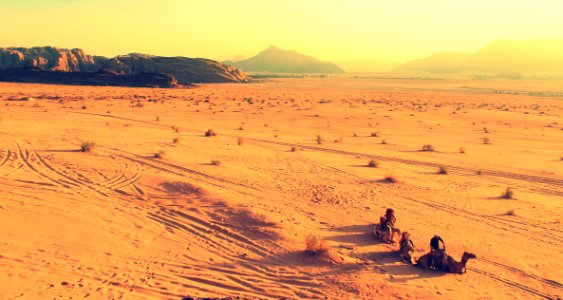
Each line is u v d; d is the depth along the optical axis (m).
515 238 13.05
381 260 11.11
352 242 12.20
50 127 31.56
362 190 17.80
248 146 27.86
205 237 12.07
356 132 40.41
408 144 33.62
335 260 10.81
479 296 9.42
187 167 20.06
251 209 14.01
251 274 10.04
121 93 93.25
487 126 49.78
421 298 9.20
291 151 26.78
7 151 21.39
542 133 44.53
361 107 70.62
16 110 45.19
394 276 10.20
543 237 13.23
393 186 18.77
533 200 17.83
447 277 10.30
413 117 56.72
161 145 25.86
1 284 8.77
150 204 14.55
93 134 28.95
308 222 13.58
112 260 10.34
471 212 15.55
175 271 10.01
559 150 33.44
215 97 90.31
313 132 39.25
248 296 8.98
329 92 128.75
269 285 9.53
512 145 35.50
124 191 15.78
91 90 101.00
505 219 14.89
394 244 12.27
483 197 17.83
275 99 87.19
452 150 31.33
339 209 15.11
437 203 16.52
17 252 10.34
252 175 19.42
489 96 123.25
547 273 10.71
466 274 10.49
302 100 86.00
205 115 50.38
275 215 13.79
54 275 9.36
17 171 17.80
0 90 82.62
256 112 55.97
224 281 9.64
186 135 31.61
